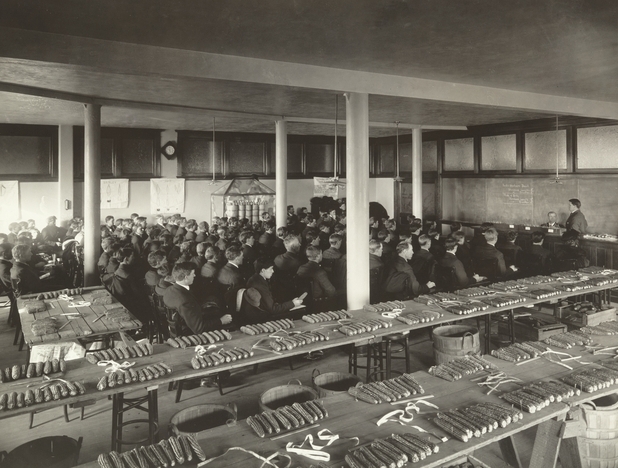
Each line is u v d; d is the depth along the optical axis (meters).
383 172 15.91
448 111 9.50
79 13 3.72
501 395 3.14
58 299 6.07
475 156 12.51
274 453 2.57
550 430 3.09
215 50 4.75
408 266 6.33
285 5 3.53
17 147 11.65
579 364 3.62
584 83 6.63
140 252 9.07
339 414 2.96
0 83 6.52
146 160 13.20
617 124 9.38
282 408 2.97
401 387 3.19
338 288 6.81
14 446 4.11
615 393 3.55
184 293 4.93
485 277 7.71
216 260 6.62
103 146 12.70
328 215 12.63
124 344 5.03
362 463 2.40
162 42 4.48
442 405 3.04
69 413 4.70
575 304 6.15
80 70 5.85
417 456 2.46
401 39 4.43
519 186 11.74
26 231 9.19
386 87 5.95
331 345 4.05
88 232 7.73
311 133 14.44
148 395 3.62
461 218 13.34
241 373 5.55
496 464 3.65
